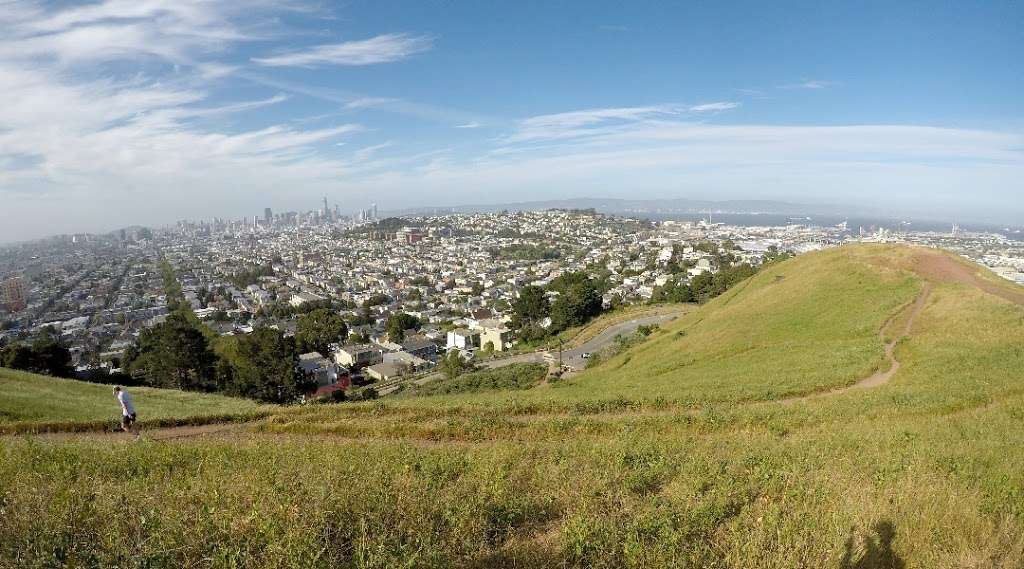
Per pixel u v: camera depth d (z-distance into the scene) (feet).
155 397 77.61
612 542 18.30
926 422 41.65
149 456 34.94
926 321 86.22
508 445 38.22
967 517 20.06
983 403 48.08
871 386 62.08
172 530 18.28
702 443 37.55
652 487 26.50
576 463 30.42
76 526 18.94
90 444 41.91
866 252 132.87
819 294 117.29
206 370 148.46
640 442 37.70
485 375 145.59
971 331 76.23
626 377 98.48
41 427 52.70
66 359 157.17
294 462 32.48
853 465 28.63
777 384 65.36
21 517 19.29
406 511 20.54
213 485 24.77
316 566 15.94
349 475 26.58
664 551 17.62
